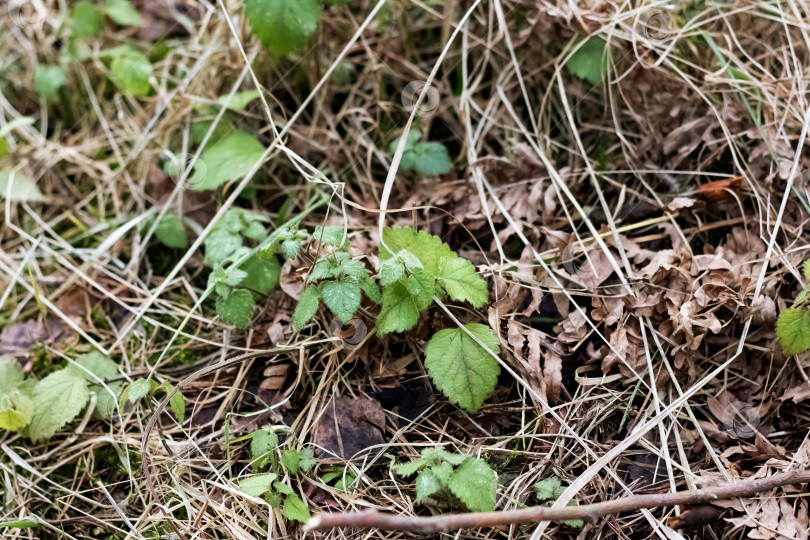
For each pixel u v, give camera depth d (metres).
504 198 1.00
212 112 1.07
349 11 1.06
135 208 1.06
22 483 0.94
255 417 0.95
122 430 0.95
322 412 0.94
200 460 0.93
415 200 1.01
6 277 1.03
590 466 0.89
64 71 1.11
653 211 0.99
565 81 1.03
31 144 1.10
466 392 0.92
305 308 0.92
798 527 0.87
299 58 1.04
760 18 1.02
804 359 0.92
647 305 0.94
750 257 0.96
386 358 0.95
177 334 0.96
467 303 0.95
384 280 0.90
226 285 0.94
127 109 1.11
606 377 0.93
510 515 0.85
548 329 0.96
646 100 1.01
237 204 1.04
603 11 1.01
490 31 1.03
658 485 0.90
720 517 0.89
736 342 0.94
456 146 1.04
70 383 0.96
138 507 0.93
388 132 1.04
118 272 1.03
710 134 0.99
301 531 0.90
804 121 0.97
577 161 1.02
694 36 1.02
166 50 1.10
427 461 0.88
